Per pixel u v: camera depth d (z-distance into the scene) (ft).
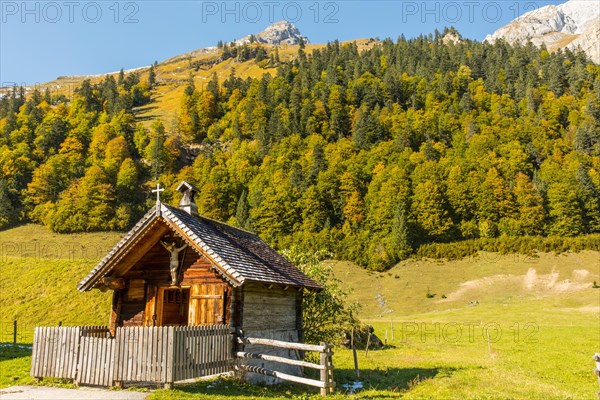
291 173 491.31
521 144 520.83
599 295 277.44
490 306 269.85
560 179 444.55
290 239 416.26
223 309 57.41
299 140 578.25
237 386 52.01
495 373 80.53
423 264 360.07
